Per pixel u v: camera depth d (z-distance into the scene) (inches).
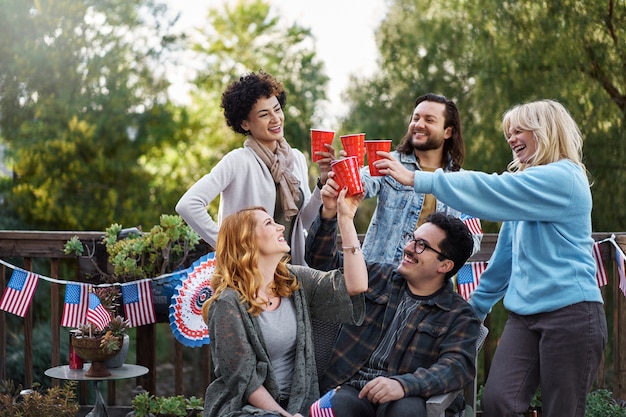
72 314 159.6
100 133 531.8
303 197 135.6
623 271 157.6
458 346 116.1
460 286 160.1
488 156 394.0
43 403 150.6
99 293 158.2
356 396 116.0
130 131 559.5
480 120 401.7
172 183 650.8
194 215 128.6
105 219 520.7
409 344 118.7
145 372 155.1
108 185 535.2
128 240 162.1
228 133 719.1
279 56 749.9
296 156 138.4
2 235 166.7
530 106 123.6
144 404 160.2
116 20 552.7
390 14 469.4
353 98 491.5
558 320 117.1
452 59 430.0
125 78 552.4
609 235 166.7
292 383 115.1
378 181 137.0
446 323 118.6
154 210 567.5
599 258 161.3
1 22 503.8
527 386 120.6
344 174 113.2
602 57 376.5
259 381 111.4
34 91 517.0
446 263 119.3
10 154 506.3
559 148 122.0
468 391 129.0
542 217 117.6
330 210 122.8
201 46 768.9
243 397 111.3
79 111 525.7
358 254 116.6
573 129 123.1
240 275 115.0
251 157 131.7
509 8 388.2
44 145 504.4
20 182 507.5
